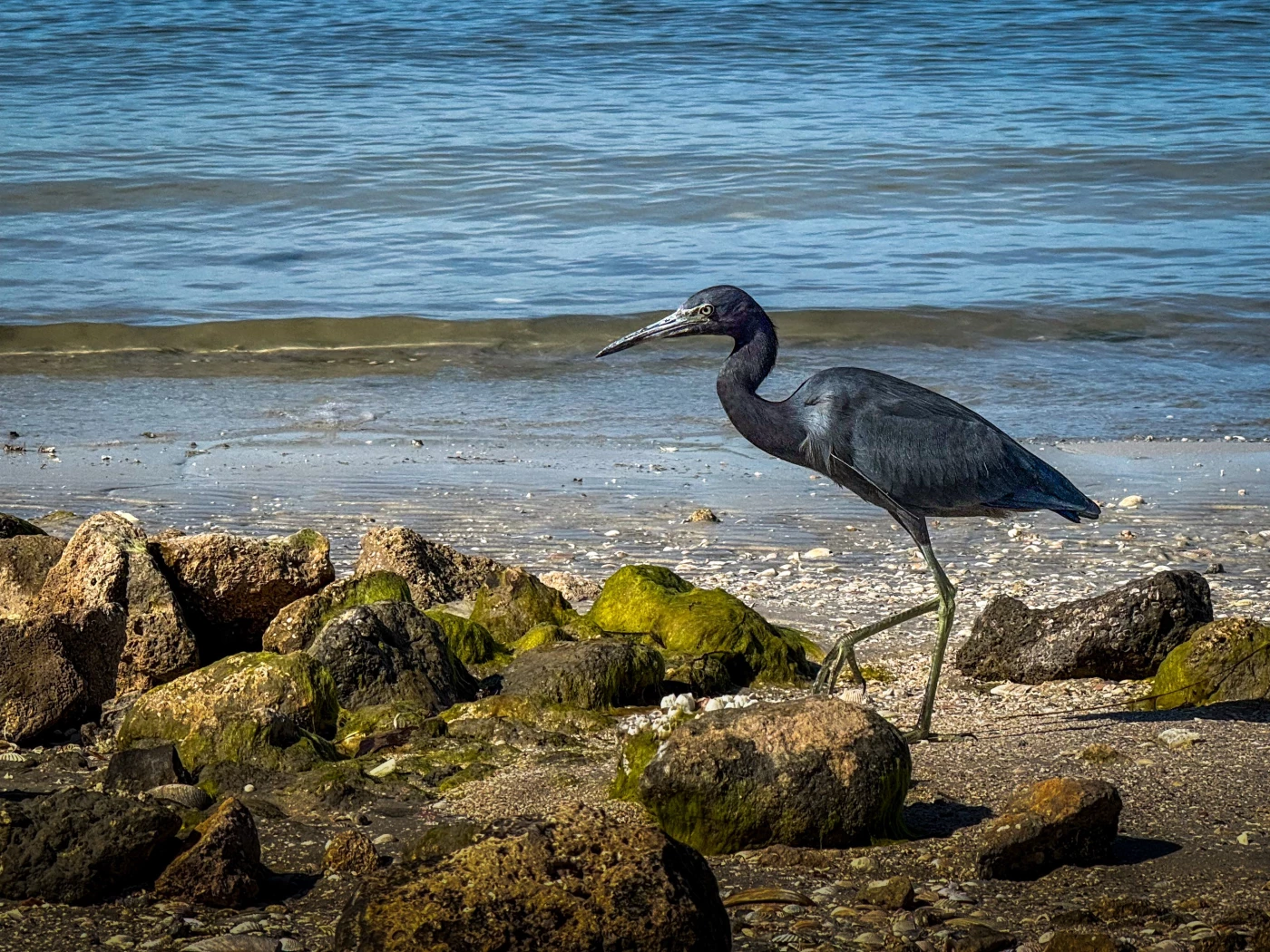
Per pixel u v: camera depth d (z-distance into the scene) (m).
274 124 44.16
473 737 9.20
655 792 7.36
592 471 18.77
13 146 40.56
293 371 24.41
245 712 8.86
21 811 6.83
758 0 72.75
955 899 6.65
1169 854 7.16
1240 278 30.22
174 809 7.85
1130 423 21.41
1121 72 55.16
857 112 47.16
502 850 5.54
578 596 13.13
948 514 10.04
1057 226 34.66
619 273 30.59
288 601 10.95
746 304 10.13
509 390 23.36
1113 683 10.82
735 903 6.60
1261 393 23.09
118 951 6.12
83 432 20.56
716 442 20.42
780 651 11.05
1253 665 10.09
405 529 12.59
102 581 9.87
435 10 70.38
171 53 57.41
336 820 7.92
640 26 65.12
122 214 34.53
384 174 38.38
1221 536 16.11
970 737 9.31
